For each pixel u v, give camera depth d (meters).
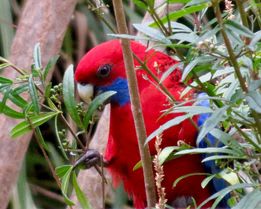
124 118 5.93
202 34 3.81
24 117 4.70
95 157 5.26
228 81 4.23
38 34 6.46
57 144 8.24
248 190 4.83
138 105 4.48
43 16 6.48
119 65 5.99
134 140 5.91
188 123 5.48
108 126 6.44
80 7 8.27
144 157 4.53
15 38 6.49
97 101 4.56
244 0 3.87
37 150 8.21
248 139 4.12
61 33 6.52
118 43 6.06
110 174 6.34
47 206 8.10
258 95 3.73
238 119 4.02
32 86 4.54
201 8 4.09
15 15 8.12
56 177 4.73
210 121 3.71
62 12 6.50
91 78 6.00
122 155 6.02
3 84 4.64
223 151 4.12
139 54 5.82
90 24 8.18
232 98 3.85
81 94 6.06
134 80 4.46
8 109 4.71
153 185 4.57
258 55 4.07
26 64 6.40
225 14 4.11
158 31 4.16
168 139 5.59
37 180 8.30
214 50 3.80
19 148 6.32
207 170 5.73
